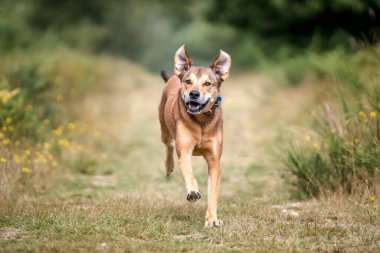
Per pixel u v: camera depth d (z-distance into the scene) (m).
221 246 7.16
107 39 56.12
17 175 10.54
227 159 15.27
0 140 10.88
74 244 6.98
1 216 8.35
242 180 12.71
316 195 10.46
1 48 23.78
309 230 7.93
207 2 28.97
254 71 38.94
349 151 10.18
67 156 13.42
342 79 14.15
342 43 22.94
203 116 8.62
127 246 6.95
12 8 33.66
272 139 16.19
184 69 9.12
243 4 27.44
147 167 14.12
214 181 8.70
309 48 24.53
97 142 15.52
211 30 50.38
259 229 7.95
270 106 21.95
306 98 18.62
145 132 20.48
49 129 12.86
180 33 74.38
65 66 21.75
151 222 8.20
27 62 16.23
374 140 9.86
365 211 8.77
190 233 7.95
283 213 9.09
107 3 54.78
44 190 10.89
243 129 19.41
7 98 11.95
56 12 47.47
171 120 9.32
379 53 12.80
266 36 28.16
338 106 11.98
